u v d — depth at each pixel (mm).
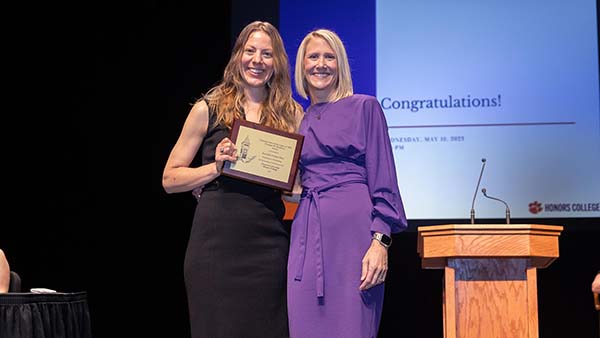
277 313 2967
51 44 5527
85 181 5500
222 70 5430
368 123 2879
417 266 5258
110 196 5488
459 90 4941
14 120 5527
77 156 5504
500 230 3162
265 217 2992
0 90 5523
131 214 5477
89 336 3629
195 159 5480
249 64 3043
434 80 4969
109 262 5465
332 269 2781
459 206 4879
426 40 4996
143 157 5496
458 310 3299
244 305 2928
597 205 4773
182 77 5473
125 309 5438
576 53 4863
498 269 3301
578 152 4812
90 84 5527
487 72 4930
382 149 2859
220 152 2902
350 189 2828
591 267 5051
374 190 2828
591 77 4840
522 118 4875
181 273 5453
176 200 5473
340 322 2756
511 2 4941
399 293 5273
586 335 5031
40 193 5500
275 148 2914
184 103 5461
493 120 4898
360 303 2760
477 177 4879
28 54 5527
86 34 5531
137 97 5504
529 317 3230
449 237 3188
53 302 3365
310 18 5090
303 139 2914
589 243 5059
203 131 3076
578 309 5047
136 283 5461
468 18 4973
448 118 4934
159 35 5496
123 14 5516
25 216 5492
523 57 4906
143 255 5465
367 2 5055
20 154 5512
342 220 2797
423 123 4953
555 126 4844
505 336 3270
